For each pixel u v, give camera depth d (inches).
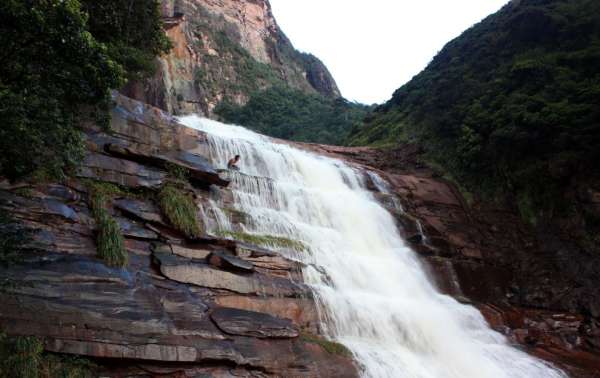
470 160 1362.0
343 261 823.1
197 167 756.0
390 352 661.3
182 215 631.2
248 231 757.9
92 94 476.7
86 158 621.0
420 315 777.6
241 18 4687.5
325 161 1226.6
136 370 459.2
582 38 1401.3
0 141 382.3
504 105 1330.0
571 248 1073.5
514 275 1096.2
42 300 441.7
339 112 2920.8
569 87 1234.0
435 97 1679.4
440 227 1157.7
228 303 574.9
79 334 442.6
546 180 1169.4
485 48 1668.3
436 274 1005.8
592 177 1097.4
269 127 2938.0
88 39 440.5
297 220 895.7
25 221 493.0
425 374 642.2
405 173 1457.9
